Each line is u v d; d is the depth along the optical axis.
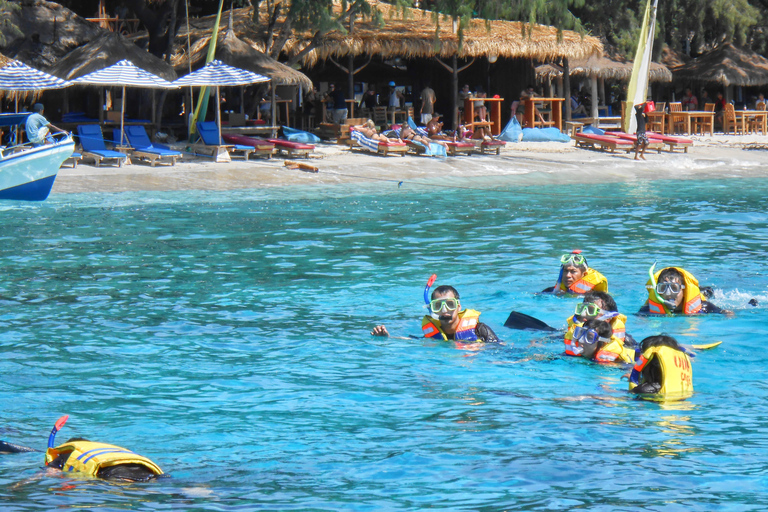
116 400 13.97
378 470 10.51
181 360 16.55
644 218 37.69
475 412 13.16
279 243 31.14
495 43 71.50
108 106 71.25
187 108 68.19
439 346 17.66
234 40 63.22
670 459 10.80
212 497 9.51
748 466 10.44
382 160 58.84
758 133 86.00
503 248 30.12
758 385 14.66
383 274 25.58
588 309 16.36
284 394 14.29
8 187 41.53
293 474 10.41
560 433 11.96
